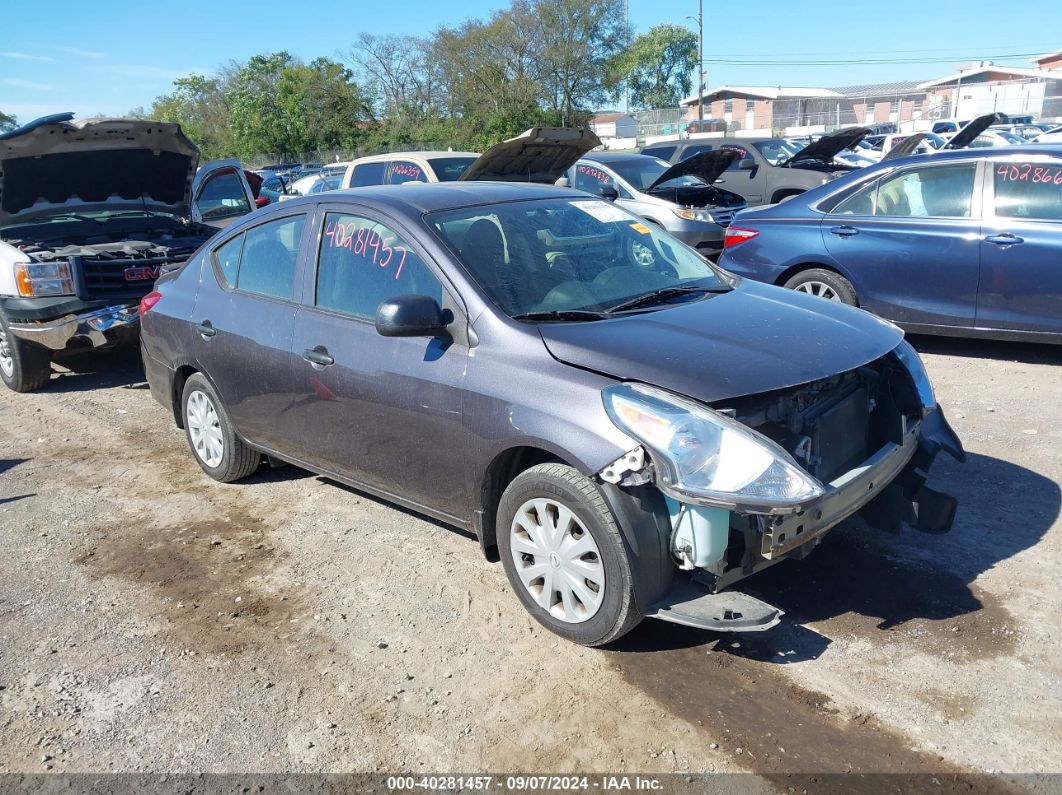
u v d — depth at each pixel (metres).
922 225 6.95
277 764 3.01
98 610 4.05
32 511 5.20
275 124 48.53
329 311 4.41
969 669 3.27
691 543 3.15
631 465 3.11
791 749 2.93
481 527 3.82
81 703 3.38
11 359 7.55
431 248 3.96
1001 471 4.94
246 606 4.02
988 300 6.73
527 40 54.50
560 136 8.95
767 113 73.25
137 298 7.38
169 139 7.66
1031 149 6.64
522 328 3.62
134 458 6.02
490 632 3.70
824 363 3.37
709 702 3.18
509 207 4.39
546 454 3.62
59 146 7.16
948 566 3.99
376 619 3.85
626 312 3.85
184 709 3.31
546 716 3.16
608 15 55.38
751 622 3.08
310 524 4.84
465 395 3.67
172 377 5.54
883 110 60.84
